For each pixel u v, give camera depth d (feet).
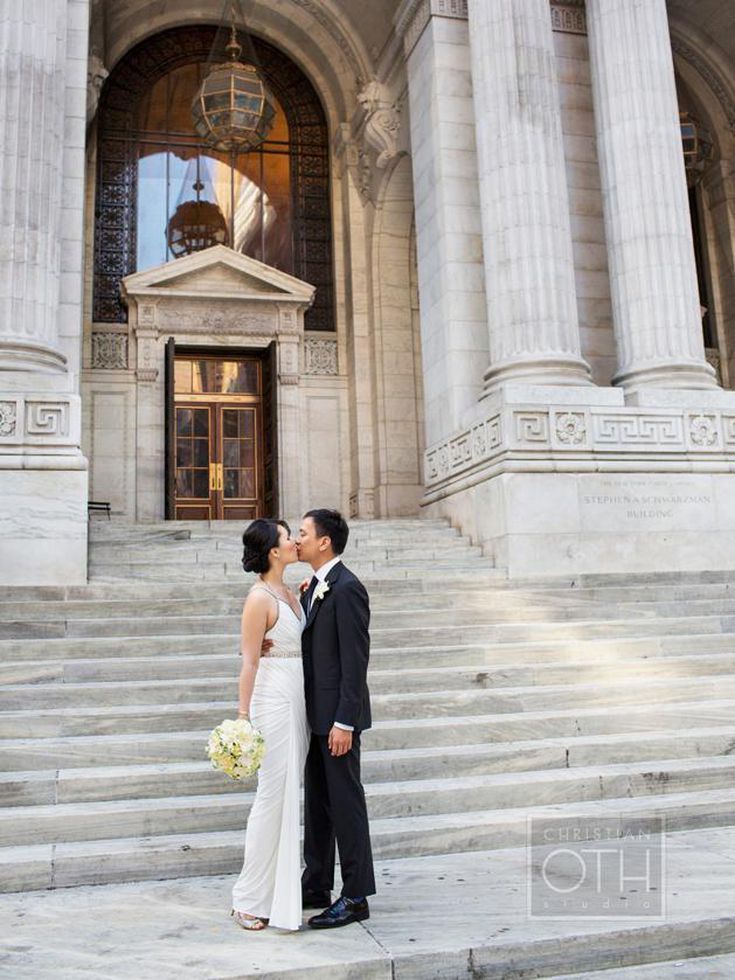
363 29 59.31
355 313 62.23
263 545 14.90
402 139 57.06
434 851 17.63
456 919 13.92
